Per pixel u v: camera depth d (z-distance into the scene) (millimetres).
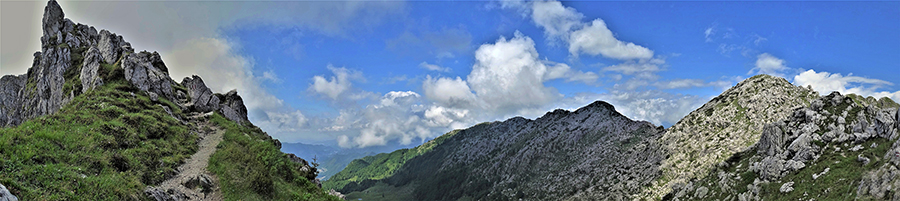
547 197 163000
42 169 29156
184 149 49344
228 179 43062
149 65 78938
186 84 84125
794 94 120750
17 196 24375
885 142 50188
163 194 34906
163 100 68438
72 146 35750
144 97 65750
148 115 55312
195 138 55500
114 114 51625
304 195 50812
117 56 79938
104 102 56406
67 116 45375
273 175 50844
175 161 44250
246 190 42875
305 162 68562
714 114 134625
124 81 70062
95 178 31719
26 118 97000
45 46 98625
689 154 119000
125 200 30812
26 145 32156
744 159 83250
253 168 48094
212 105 77062
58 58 88688
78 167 32438
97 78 66875
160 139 48938
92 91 62375
